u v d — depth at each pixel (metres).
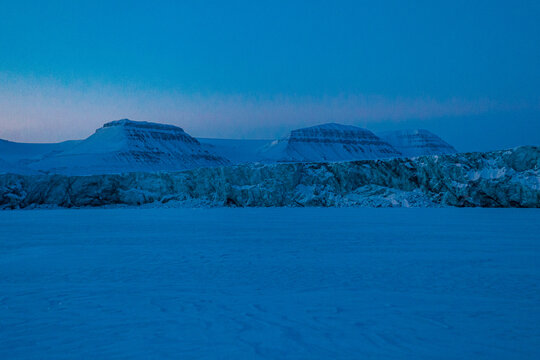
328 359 6.27
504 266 15.22
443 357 6.35
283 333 7.53
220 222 40.03
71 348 6.80
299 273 14.05
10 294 10.93
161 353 6.55
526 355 6.41
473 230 29.91
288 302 9.95
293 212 55.94
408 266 15.38
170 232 30.52
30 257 18.36
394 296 10.53
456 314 8.78
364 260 16.98
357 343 6.98
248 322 8.25
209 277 13.38
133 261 16.97
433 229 31.02
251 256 18.36
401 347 6.78
